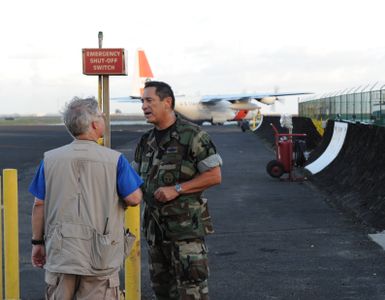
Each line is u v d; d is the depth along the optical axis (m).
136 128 64.12
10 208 5.41
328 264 7.21
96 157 3.77
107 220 3.75
